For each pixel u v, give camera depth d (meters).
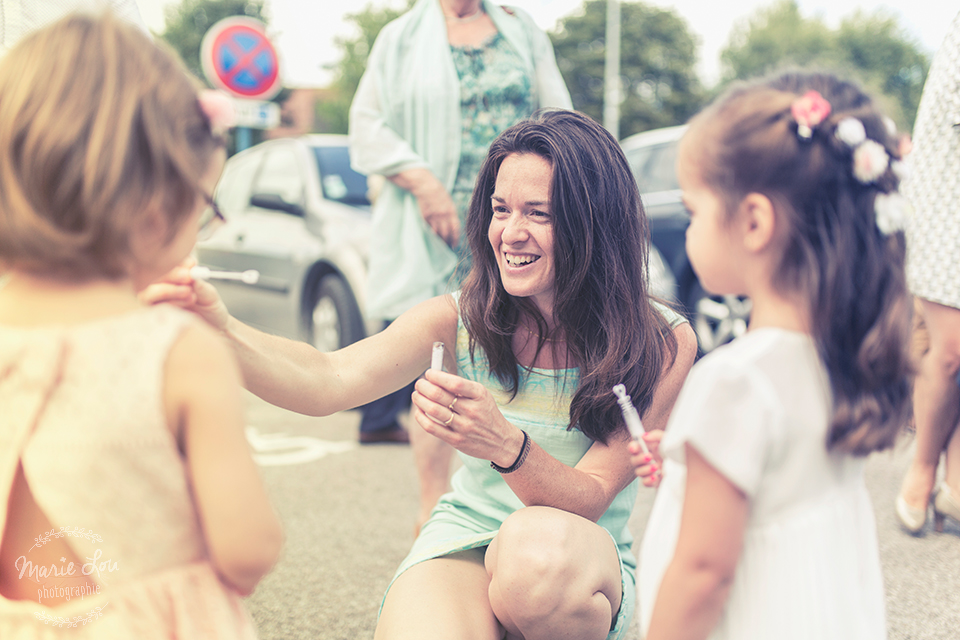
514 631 1.40
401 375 1.62
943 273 2.34
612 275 1.46
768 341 1.02
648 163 5.48
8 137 0.85
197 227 0.98
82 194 0.84
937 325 2.37
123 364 0.89
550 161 1.44
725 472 0.97
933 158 2.38
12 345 0.90
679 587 1.01
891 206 1.01
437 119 2.71
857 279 1.01
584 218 1.43
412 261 2.79
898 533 2.51
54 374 0.89
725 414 0.99
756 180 1.01
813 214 1.00
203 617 0.93
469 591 1.40
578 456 1.55
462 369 1.62
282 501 2.82
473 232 1.57
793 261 1.01
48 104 0.85
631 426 1.27
